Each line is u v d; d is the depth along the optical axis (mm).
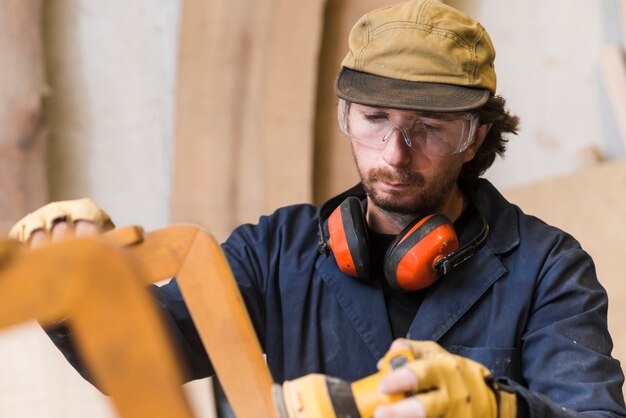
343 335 1715
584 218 3490
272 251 1819
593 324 1653
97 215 1362
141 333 822
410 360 1201
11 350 3531
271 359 1747
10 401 3531
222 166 3461
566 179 3547
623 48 3586
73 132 3619
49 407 3551
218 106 3459
